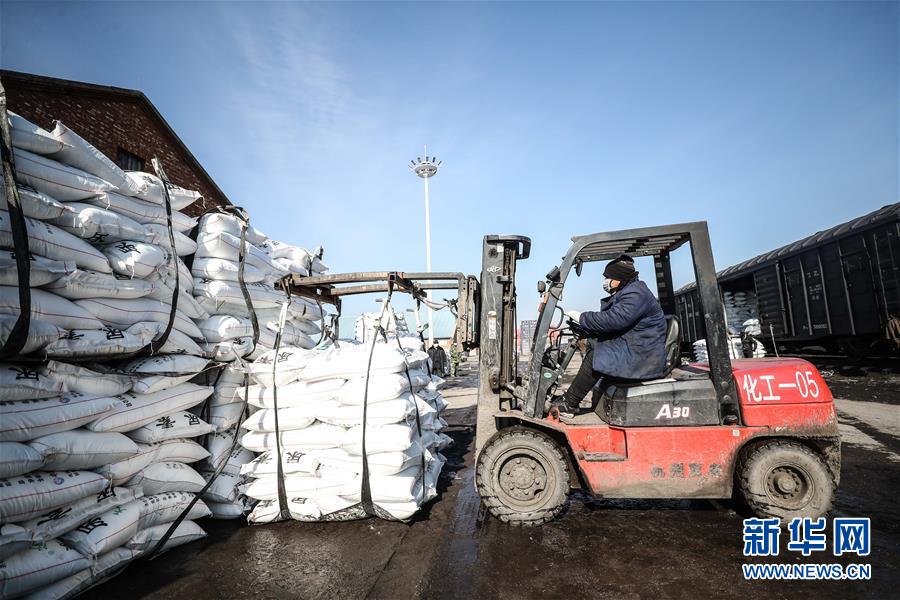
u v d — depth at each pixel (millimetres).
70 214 2688
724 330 3225
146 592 2510
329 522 3445
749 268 12500
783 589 2412
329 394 3492
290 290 3881
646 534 3123
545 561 2775
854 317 9047
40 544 2305
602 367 3338
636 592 2416
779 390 3176
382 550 2967
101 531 2512
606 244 3842
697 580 2520
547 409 3646
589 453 3262
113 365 2982
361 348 3758
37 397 2426
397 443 3240
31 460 2258
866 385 8594
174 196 3490
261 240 4387
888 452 4730
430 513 3619
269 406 3518
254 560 2861
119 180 3053
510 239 3699
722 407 3182
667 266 4121
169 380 3104
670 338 3428
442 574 2648
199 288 3637
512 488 3354
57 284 2609
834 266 9500
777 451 3088
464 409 9070
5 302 2338
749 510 3359
